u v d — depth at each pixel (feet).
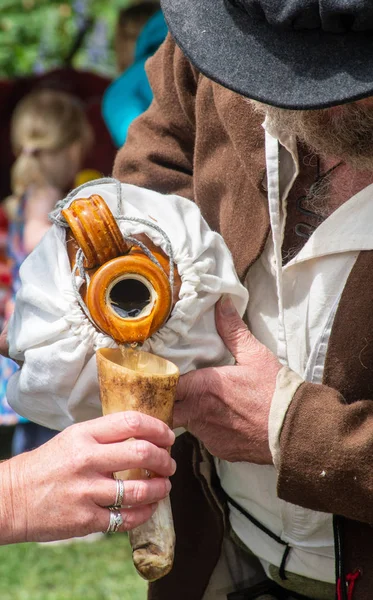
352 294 5.84
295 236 6.23
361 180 5.91
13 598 13.00
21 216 16.74
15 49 25.52
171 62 7.21
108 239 5.40
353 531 6.19
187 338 5.74
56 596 13.03
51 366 5.57
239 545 7.26
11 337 5.94
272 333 6.41
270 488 6.61
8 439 20.25
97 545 15.29
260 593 7.26
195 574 7.29
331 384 5.96
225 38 5.18
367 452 5.54
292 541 6.67
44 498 5.22
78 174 17.44
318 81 4.93
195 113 6.86
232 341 6.04
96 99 21.91
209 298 5.82
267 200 6.23
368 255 5.82
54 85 22.18
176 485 7.20
